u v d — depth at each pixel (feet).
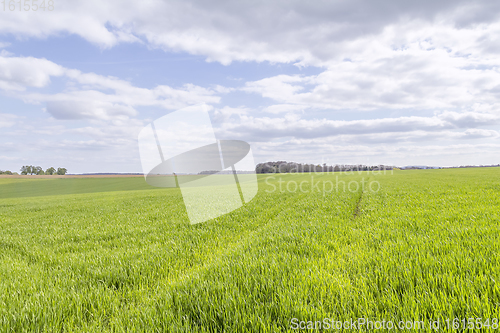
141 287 11.47
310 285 10.03
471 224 19.47
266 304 8.58
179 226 27.81
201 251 17.61
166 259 15.60
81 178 276.62
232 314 8.22
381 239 17.19
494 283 8.88
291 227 23.29
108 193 119.96
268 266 12.41
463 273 9.95
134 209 46.65
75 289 11.46
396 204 35.24
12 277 13.37
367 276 10.67
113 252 17.95
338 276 10.75
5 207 69.46
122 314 8.92
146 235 23.70
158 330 7.63
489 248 12.65
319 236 19.20
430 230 18.21
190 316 8.50
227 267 12.52
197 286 10.32
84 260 16.02
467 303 7.80
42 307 9.37
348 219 26.76
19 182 241.35
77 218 38.68
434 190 51.44
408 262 11.32
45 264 16.06
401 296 8.96
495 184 57.26
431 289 9.15
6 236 26.68
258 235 21.15
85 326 8.16
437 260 11.64
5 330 8.12
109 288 11.41
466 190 47.24
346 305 8.45
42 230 29.58
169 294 9.86
